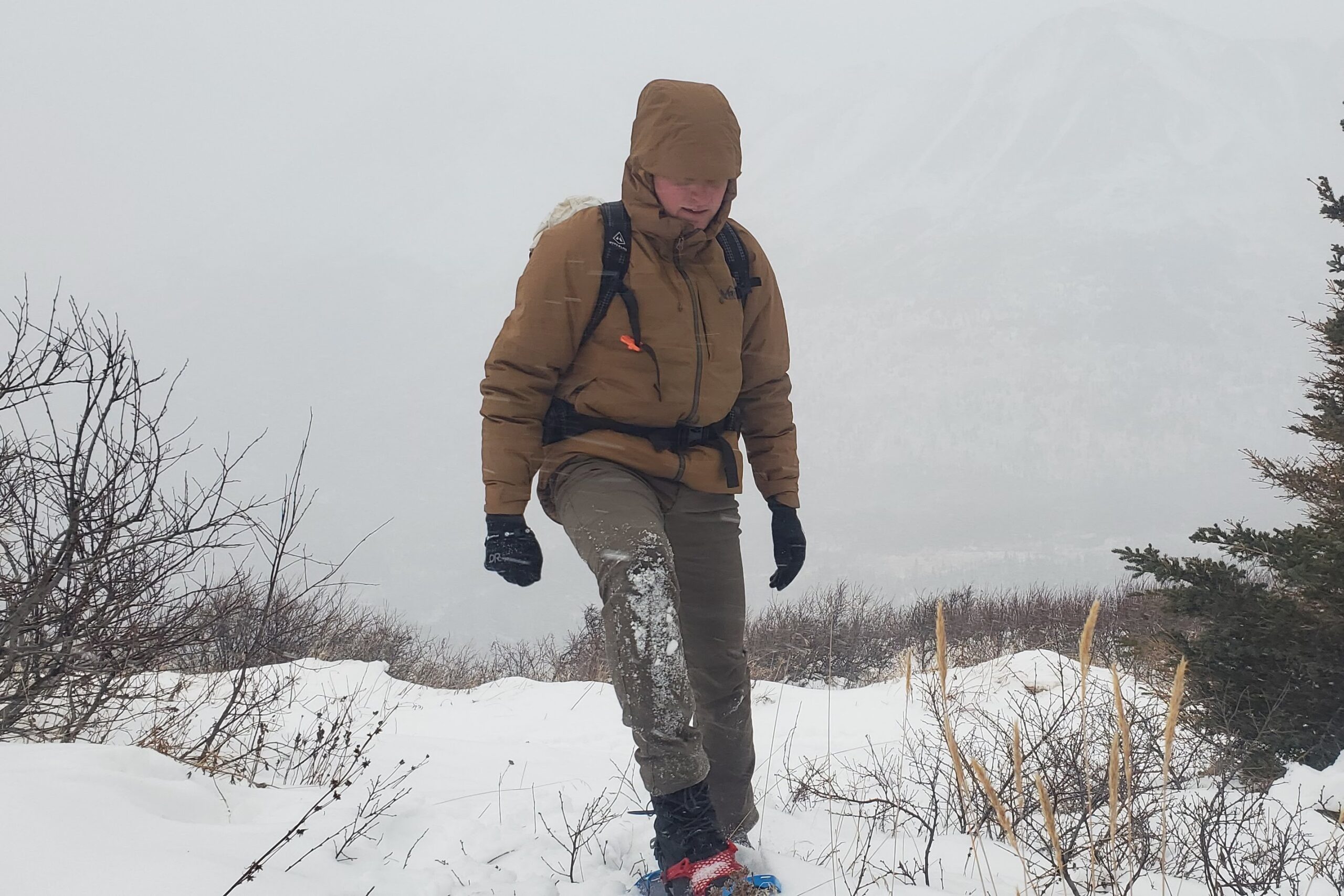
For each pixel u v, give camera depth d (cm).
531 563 229
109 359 315
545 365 238
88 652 306
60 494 312
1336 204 553
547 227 249
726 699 252
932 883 243
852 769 419
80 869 168
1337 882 239
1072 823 279
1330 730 418
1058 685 601
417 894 201
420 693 709
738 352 253
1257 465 594
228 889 172
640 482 237
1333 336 561
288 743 366
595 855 242
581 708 665
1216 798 295
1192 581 480
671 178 234
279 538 351
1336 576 427
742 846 248
